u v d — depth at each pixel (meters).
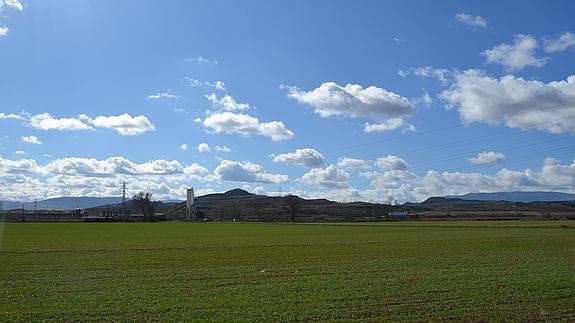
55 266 41.03
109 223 170.38
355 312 21.72
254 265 41.16
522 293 25.78
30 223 163.75
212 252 54.62
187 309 22.70
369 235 88.50
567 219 162.62
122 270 38.09
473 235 84.94
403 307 22.61
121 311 22.28
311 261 44.12
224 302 24.30
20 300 25.08
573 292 25.89
